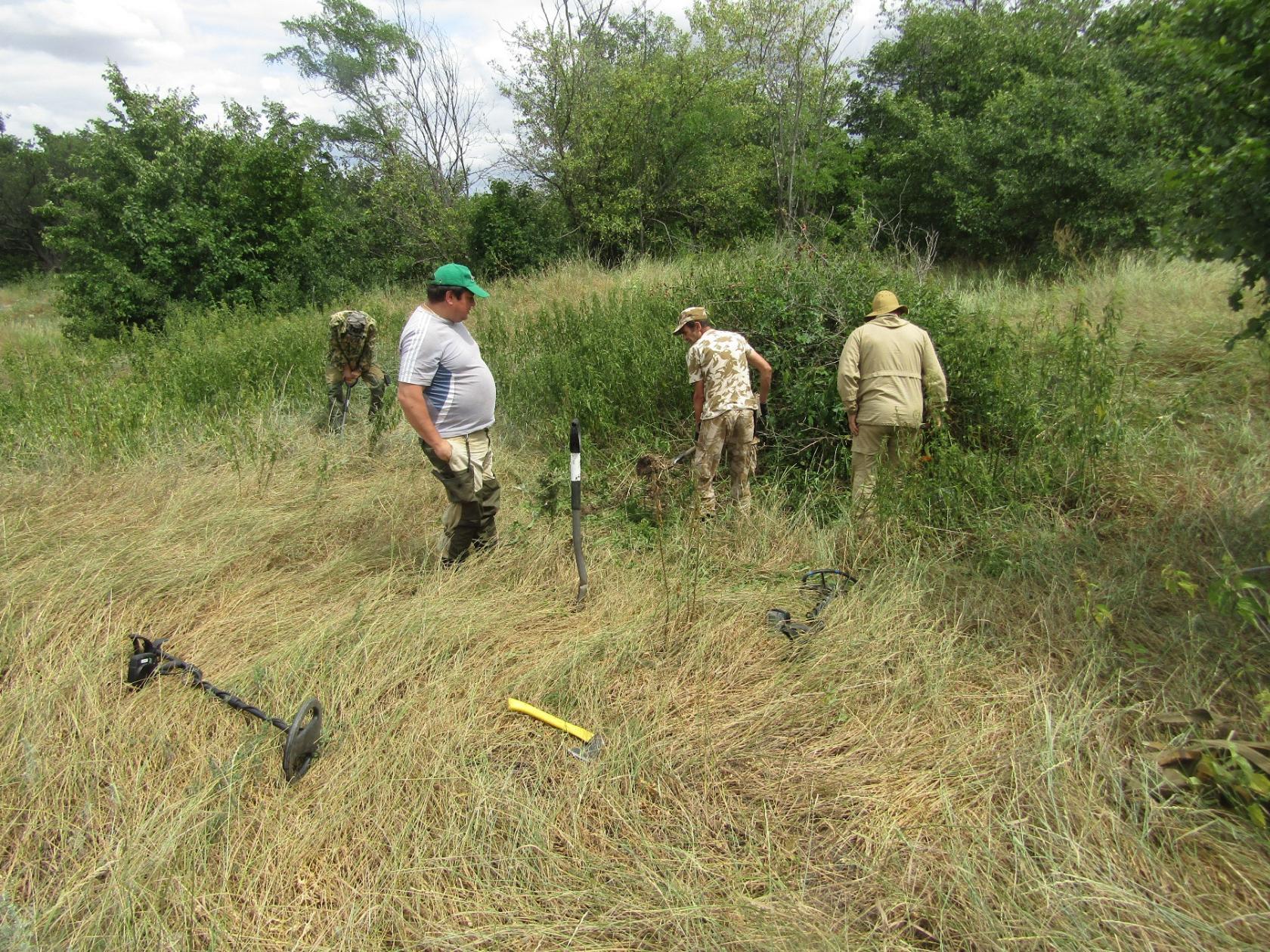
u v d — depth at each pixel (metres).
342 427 6.52
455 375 3.90
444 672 3.24
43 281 25.95
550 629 3.62
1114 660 3.02
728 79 16.56
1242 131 3.07
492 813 2.51
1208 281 7.29
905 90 17.28
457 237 17.08
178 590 3.90
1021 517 4.13
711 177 16.16
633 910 2.18
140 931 2.12
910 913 2.13
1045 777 2.50
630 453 5.75
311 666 3.24
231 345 8.69
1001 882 2.19
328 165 20.36
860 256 6.47
